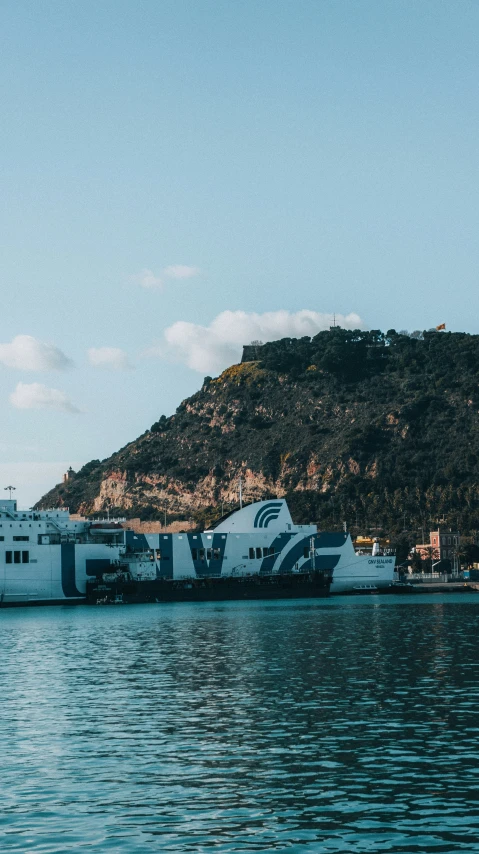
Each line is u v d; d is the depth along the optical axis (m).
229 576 198.75
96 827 36.34
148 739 51.22
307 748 48.06
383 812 37.38
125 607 180.25
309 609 164.75
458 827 35.44
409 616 143.25
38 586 183.25
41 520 188.88
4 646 105.31
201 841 34.75
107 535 193.00
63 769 44.91
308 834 35.22
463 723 53.03
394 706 59.06
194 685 70.94
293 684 69.88
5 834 35.62
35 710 61.22
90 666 85.06
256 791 40.66
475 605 174.88
